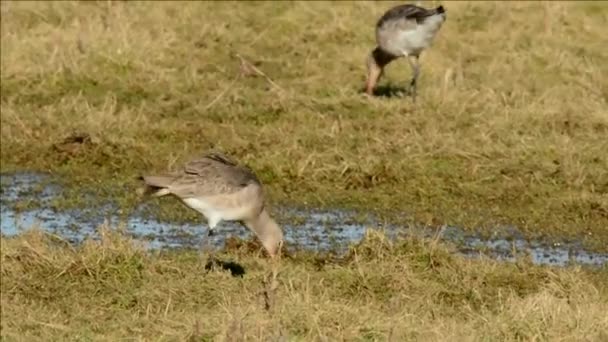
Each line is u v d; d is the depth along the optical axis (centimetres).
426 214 1456
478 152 1588
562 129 1677
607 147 1616
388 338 1004
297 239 1368
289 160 1580
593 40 1997
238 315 1032
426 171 1552
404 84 1908
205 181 1204
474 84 1856
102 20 2019
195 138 1672
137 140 1662
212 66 1952
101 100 1820
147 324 1065
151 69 1895
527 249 1355
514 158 1578
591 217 1452
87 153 1634
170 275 1188
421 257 1231
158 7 2084
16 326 1073
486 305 1134
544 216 1453
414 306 1111
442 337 1018
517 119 1697
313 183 1537
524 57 1927
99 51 1919
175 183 1204
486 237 1392
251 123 1733
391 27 1814
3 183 1558
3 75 1859
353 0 2123
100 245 1222
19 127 1694
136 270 1190
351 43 2019
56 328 1064
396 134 1653
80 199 1504
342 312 1063
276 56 1983
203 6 2108
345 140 1641
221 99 1802
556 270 1229
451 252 1259
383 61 1842
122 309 1120
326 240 1366
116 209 1470
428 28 1806
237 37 2028
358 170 1548
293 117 1741
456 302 1148
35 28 2011
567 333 1029
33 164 1620
